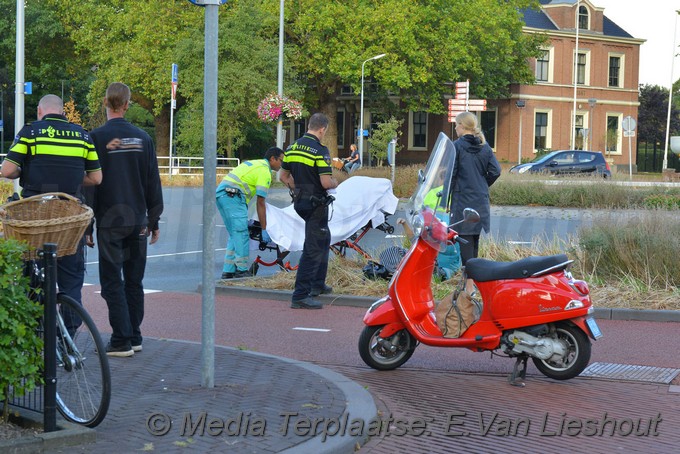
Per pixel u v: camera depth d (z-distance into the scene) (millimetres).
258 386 6082
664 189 26203
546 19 58531
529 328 6625
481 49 46438
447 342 6867
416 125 57781
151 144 7027
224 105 39562
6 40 48375
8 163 6465
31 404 5184
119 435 4934
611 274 10836
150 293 11180
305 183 9766
